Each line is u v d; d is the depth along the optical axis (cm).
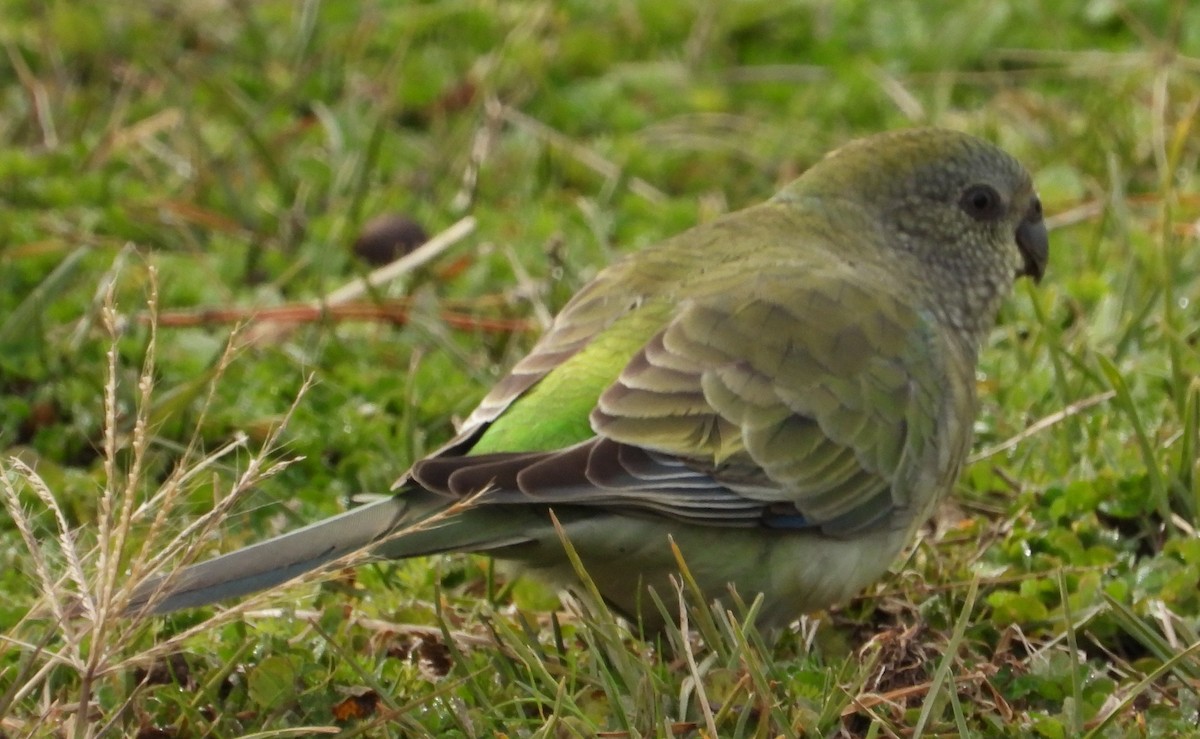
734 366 851
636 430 820
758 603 806
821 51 1666
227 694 846
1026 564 954
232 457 1059
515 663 845
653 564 839
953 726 792
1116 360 1144
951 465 923
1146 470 991
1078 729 796
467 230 1278
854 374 875
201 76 1498
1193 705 820
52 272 1260
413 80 1577
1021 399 1107
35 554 746
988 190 1010
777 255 932
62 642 862
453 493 773
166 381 1127
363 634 896
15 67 1564
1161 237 1247
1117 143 1439
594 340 873
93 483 1016
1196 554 935
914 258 993
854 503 869
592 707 798
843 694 784
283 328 1218
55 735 778
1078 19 1675
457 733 792
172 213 1366
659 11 1694
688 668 818
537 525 809
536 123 1522
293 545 778
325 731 759
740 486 834
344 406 1115
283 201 1409
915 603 927
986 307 1020
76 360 1135
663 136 1545
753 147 1524
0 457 851
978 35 1655
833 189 997
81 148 1428
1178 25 1522
